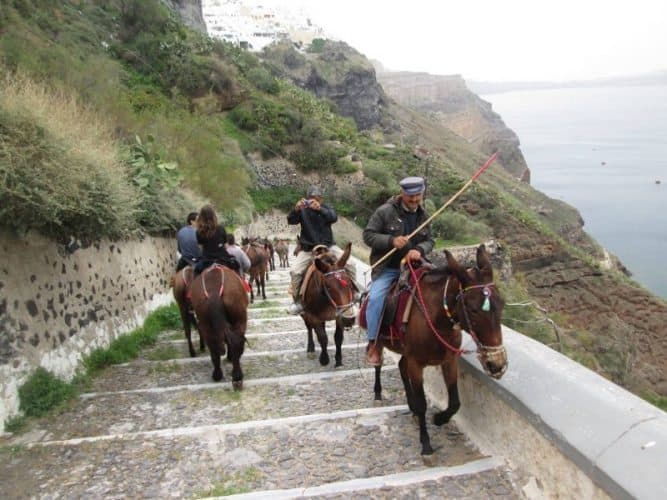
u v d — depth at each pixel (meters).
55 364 6.69
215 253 7.31
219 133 44.12
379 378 6.25
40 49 23.25
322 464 4.77
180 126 25.17
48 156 6.24
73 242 7.71
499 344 3.98
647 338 57.03
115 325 8.83
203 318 6.69
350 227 53.47
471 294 4.10
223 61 62.59
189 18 96.19
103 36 53.56
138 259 10.62
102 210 7.27
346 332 10.00
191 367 7.96
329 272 6.91
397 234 5.13
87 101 19.23
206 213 7.23
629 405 3.46
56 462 4.87
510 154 175.50
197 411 6.16
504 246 53.28
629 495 2.85
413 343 4.64
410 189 4.99
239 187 27.53
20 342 6.04
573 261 64.69
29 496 4.34
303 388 6.82
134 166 11.73
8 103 6.07
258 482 4.50
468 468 4.37
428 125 169.62
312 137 57.16
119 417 5.98
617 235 151.62
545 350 4.65
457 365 5.07
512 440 4.32
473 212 66.06
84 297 7.86
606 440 3.25
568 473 3.56
